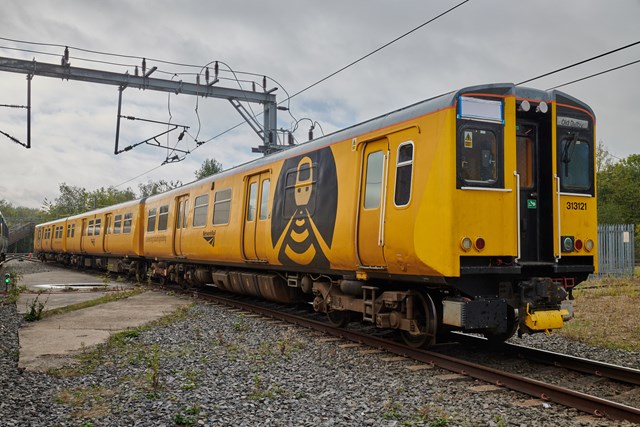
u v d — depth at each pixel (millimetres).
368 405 5328
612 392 5781
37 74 17375
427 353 7105
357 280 8602
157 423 4832
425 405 5227
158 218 18422
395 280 7816
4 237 35312
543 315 6762
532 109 7199
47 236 41031
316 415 5062
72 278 24344
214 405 5336
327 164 9109
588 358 7480
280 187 10633
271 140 19578
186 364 7078
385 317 7855
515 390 5754
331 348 8078
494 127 6859
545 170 7289
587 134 7496
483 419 4879
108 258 25938
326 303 9477
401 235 7141
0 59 17016
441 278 6641
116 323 10445
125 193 87812
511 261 6832
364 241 8047
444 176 6566
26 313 11664
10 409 5215
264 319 10953
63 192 96625
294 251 9969
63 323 10484
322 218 9094
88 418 4980
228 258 12867
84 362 7219
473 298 6715
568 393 5234
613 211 35031
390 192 7449
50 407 5285
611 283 17656
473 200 6621
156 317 11234
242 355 7570
